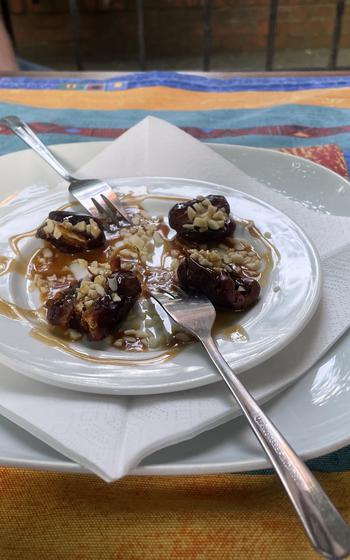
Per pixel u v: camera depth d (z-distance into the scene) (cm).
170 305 30
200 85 64
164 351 27
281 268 33
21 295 33
